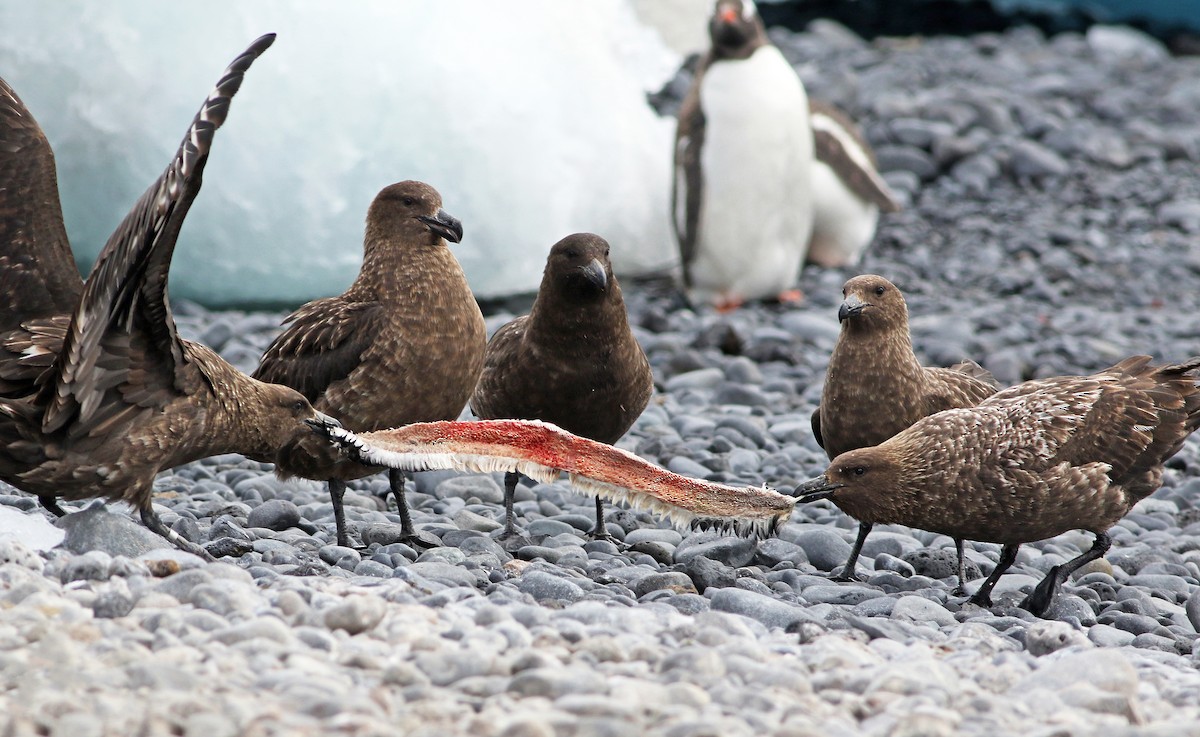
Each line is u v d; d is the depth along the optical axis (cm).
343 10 2278
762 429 1750
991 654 923
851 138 2773
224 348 2086
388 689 738
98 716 671
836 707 754
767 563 1236
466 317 1197
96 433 959
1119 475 1146
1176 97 3850
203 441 1016
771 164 2403
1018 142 3325
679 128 2475
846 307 1231
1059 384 1168
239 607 840
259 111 2264
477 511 1355
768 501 1120
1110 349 2186
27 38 2264
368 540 1220
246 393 1034
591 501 1427
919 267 2758
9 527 980
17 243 1037
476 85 2358
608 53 2684
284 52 2259
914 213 3062
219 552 1081
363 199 2328
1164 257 2773
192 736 649
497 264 2442
